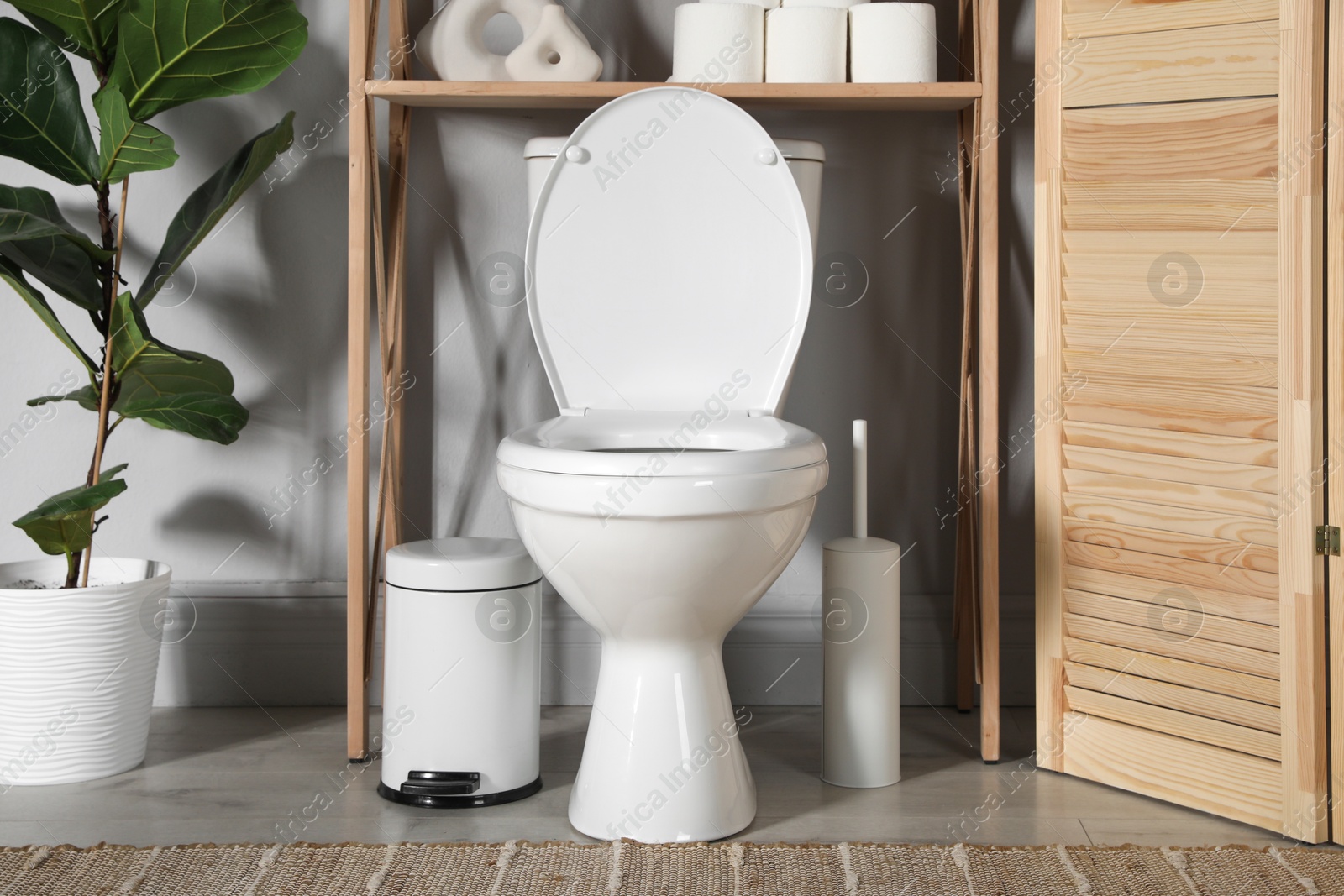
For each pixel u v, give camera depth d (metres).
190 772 1.48
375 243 1.56
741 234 1.46
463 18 1.56
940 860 1.22
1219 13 1.27
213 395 1.51
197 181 1.69
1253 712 1.29
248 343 1.72
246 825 1.32
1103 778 1.44
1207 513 1.32
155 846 1.26
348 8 1.67
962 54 1.65
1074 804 1.38
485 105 1.59
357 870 1.20
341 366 1.73
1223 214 1.28
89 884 1.17
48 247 1.45
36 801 1.38
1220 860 1.21
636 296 1.47
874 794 1.42
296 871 1.20
